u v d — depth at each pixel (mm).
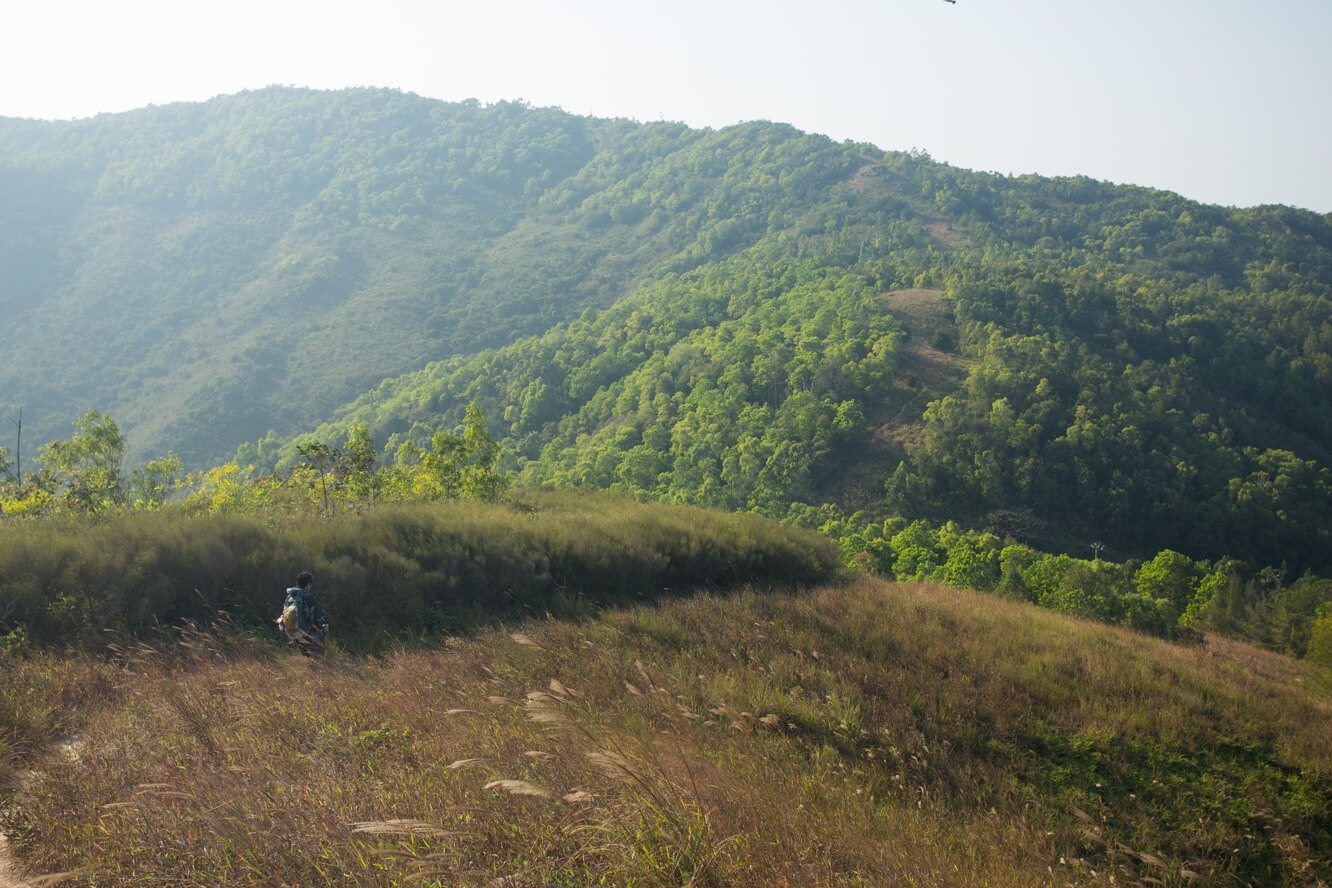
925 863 4637
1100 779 8539
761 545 16734
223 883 3109
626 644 10039
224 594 10133
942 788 7484
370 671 7777
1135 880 6094
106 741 5062
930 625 12812
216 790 3994
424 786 4078
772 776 5898
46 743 5238
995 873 4988
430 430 106125
